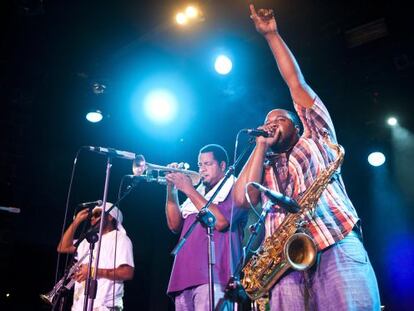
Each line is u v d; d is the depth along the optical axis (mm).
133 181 4309
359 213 8219
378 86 7816
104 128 8617
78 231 7785
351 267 2709
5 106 8039
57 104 8391
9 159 7922
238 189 3254
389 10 7414
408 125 7703
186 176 4059
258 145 3232
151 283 8789
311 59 8062
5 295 7586
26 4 7309
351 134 8039
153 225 9086
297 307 2850
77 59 8305
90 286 3865
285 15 7871
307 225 2910
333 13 7730
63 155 8469
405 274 7848
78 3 7602
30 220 8008
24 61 8188
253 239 3326
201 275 3775
